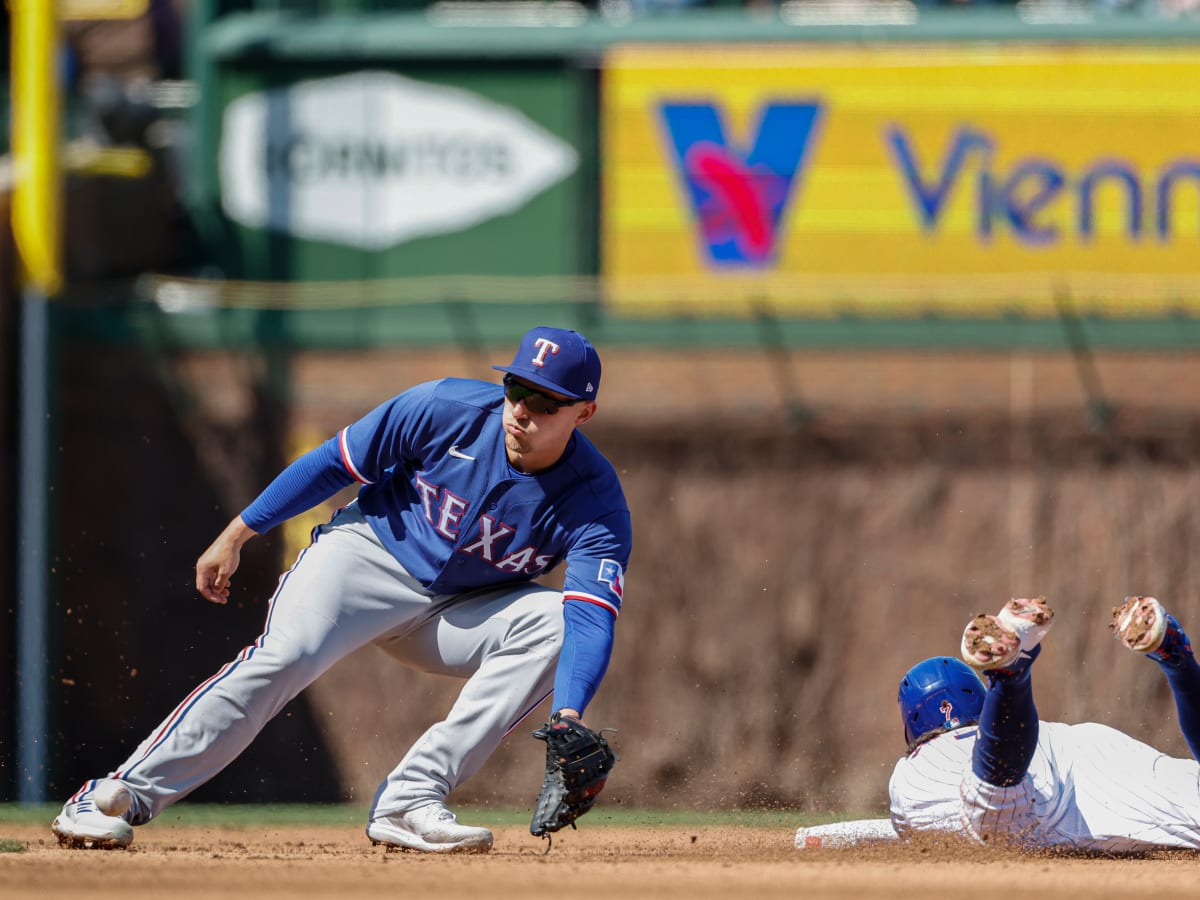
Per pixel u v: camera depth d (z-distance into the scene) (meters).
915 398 46.94
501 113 48.31
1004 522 46.44
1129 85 46.56
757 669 46.41
